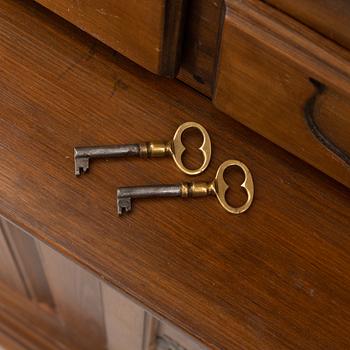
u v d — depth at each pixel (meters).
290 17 0.43
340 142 0.47
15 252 0.74
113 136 0.54
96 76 0.55
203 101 0.54
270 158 0.53
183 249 0.51
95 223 0.52
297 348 0.50
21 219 0.52
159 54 0.50
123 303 0.63
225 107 0.50
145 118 0.54
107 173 0.53
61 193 0.52
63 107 0.54
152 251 0.51
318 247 0.52
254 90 0.47
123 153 0.52
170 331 0.65
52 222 0.52
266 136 0.50
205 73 0.52
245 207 0.52
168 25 0.48
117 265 0.51
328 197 0.52
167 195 0.52
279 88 0.46
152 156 0.53
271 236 0.52
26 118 0.54
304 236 0.52
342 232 0.52
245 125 0.51
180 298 0.50
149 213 0.52
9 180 0.52
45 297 0.84
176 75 0.53
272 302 0.50
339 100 0.44
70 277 0.69
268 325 0.50
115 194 0.52
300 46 0.43
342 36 0.42
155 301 0.50
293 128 0.48
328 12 0.41
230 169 0.53
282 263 0.51
